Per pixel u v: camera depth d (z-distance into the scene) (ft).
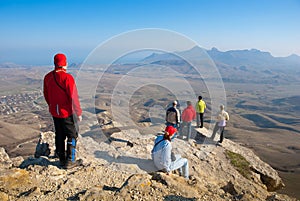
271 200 15.93
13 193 13.53
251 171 29.12
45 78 15.47
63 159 16.92
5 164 18.13
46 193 13.57
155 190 13.74
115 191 13.46
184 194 13.96
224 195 15.05
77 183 14.87
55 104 15.37
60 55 15.17
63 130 16.22
